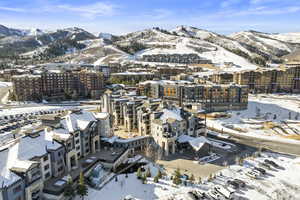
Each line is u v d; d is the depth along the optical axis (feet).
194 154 291.99
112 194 206.90
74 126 261.44
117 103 397.19
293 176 240.12
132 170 251.39
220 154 295.48
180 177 228.63
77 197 202.59
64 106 552.00
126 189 214.48
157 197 202.28
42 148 213.87
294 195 207.21
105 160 252.01
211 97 508.12
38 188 192.03
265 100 628.69
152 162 270.67
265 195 206.59
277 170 253.24
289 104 579.07
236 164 266.98
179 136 311.06
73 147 245.45
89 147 275.59
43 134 231.30
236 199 200.23
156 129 303.68
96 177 229.04
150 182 225.97
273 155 292.40
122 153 273.13
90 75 652.89
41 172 204.13
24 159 190.60
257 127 407.03
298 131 389.19
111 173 244.01
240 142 340.18
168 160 276.82
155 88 541.34
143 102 382.83
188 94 504.02
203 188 215.92
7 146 200.75
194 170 252.21
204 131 345.92
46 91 628.69
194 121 329.31
